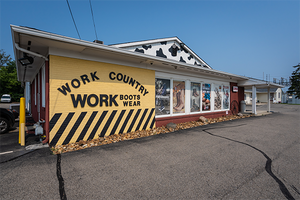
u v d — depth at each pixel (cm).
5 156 411
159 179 316
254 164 389
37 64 695
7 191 267
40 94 698
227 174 340
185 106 938
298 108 2309
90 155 431
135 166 371
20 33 397
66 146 502
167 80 850
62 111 516
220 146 518
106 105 609
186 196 265
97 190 277
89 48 510
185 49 1532
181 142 558
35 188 277
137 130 707
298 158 430
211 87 1111
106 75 611
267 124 919
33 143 514
